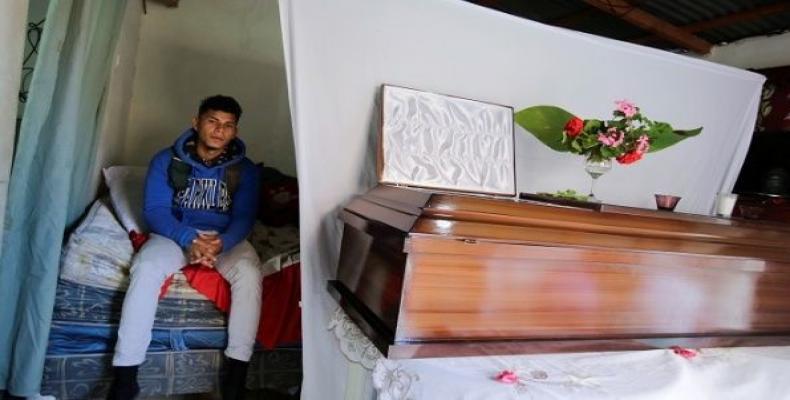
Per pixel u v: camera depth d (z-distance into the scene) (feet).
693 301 3.94
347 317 3.73
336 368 3.99
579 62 5.16
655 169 5.77
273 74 9.71
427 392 2.82
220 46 9.34
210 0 9.14
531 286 3.30
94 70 5.28
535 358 3.41
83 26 4.22
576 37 5.08
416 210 2.98
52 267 4.25
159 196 5.44
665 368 3.47
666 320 3.85
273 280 5.40
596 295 3.54
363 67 4.18
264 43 9.59
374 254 3.41
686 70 5.73
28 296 4.20
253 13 9.43
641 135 4.25
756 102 6.31
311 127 4.03
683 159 5.93
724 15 9.98
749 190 9.27
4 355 4.27
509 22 4.75
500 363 3.27
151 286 4.67
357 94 4.18
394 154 4.11
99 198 6.55
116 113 7.58
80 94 4.44
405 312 2.95
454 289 3.07
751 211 6.64
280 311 5.37
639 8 10.28
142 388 4.94
